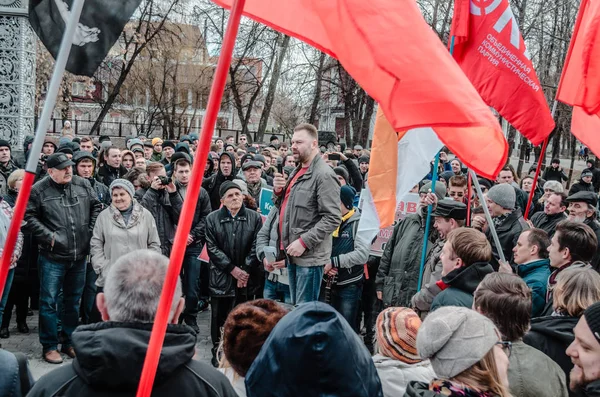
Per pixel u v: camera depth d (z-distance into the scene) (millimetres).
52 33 3086
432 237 5859
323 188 5625
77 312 6695
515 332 3115
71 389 2104
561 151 42875
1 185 9258
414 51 2678
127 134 40688
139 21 27062
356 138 29047
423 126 2650
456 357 2309
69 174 6441
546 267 4719
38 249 6914
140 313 2201
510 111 5688
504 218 6621
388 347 3080
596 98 3551
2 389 2523
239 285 6582
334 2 2812
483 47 5668
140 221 6402
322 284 6379
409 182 5129
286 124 35469
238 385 2812
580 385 2771
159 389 2135
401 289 5898
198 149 2334
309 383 1935
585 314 2707
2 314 6668
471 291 4113
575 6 21391
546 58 22484
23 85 11383
